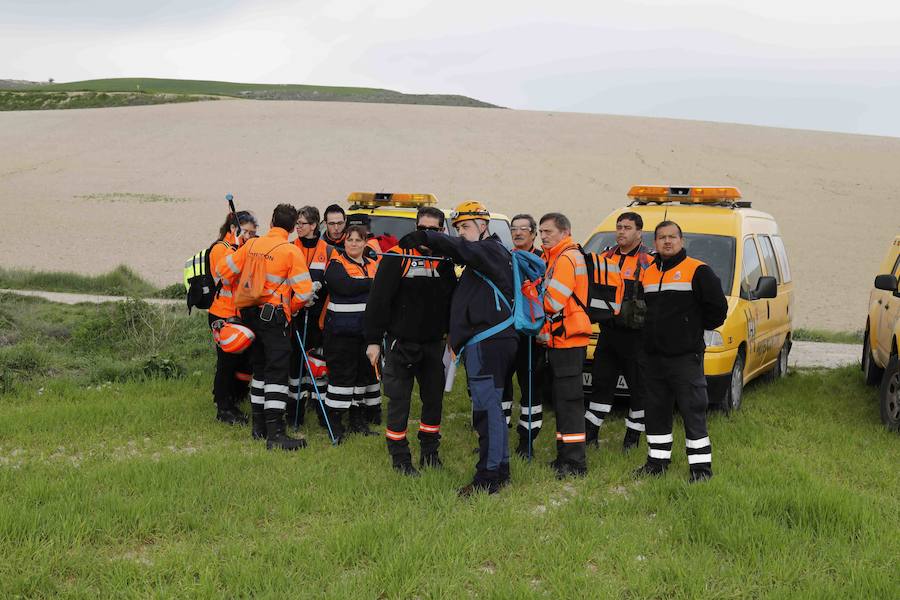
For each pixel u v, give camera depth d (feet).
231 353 22.45
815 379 33.50
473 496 17.43
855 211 114.93
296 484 17.72
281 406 21.36
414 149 153.48
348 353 22.20
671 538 15.42
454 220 19.02
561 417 19.69
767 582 13.67
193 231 89.56
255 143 156.97
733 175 137.39
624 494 18.61
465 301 18.13
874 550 14.78
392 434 19.38
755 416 26.13
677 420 25.64
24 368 29.50
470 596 13.08
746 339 26.50
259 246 21.40
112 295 53.26
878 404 28.99
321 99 319.06
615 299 20.90
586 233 91.56
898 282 28.58
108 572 13.15
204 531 15.05
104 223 92.73
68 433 21.71
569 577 13.43
